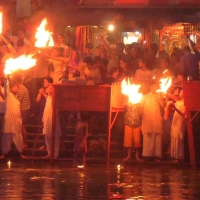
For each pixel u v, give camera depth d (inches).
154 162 955.3
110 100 923.4
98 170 879.1
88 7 1164.5
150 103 959.0
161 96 965.8
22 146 979.3
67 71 1049.5
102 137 992.9
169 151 979.9
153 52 1022.4
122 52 1090.7
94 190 701.3
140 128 960.9
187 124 933.8
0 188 709.3
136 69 1042.1
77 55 1047.6
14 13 1216.8
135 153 980.6
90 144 980.6
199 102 926.4
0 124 983.6
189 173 862.5
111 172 859.4
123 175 829.2
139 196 668.1
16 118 969.5
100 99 922.1
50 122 960.9
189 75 1007.0
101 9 1169.4
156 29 1191.6
